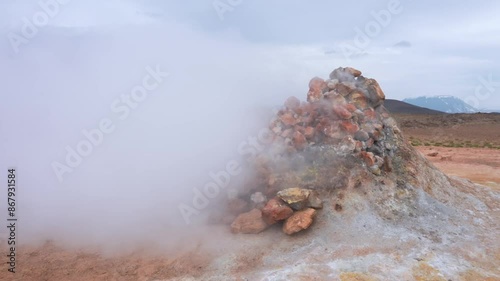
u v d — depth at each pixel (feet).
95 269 18.49
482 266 17.95
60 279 17.72
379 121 26.40
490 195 27.37
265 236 20.92
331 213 21.72
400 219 21.71
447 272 17.22
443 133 122.11
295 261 18.28
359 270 17.28
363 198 22.58
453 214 22.88
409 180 24.38
